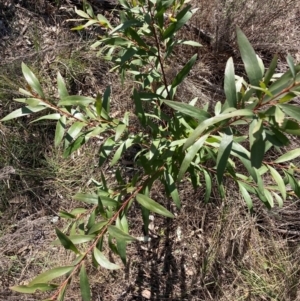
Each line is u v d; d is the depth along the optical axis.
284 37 3.03
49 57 2.96
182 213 2.72
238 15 2.85
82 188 2.78
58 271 1.27
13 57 2.95
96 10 3.10
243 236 2.64
